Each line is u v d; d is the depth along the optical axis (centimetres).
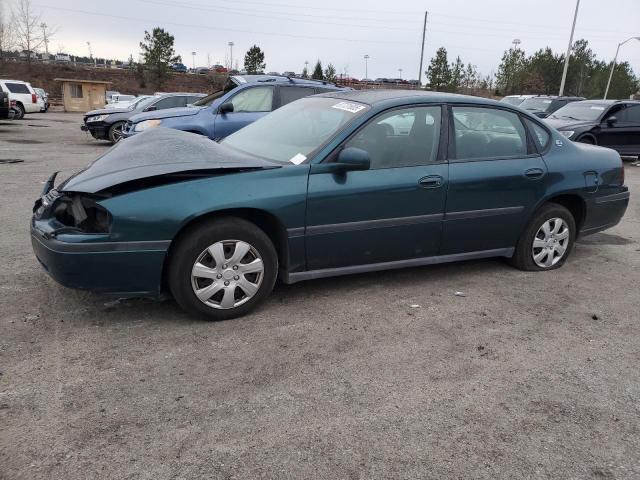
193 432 262
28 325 363
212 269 368
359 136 405
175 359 328
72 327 363
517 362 342
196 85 6050
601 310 430
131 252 344
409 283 471
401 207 419
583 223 529
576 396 307
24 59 6000
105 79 5722
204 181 361
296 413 280
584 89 5266
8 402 279
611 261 564
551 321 405
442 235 446
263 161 394
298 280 403
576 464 252
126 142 425
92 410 275
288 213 380
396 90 483
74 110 3503
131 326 368
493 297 447
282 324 381
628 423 284
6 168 1006
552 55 5106
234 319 386
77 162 1123
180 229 354
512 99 1872
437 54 4728
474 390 308
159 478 231
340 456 249
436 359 341
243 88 973
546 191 488
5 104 2017
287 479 234
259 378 311
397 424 274
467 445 261
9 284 430
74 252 336
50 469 234
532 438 269
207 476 233
